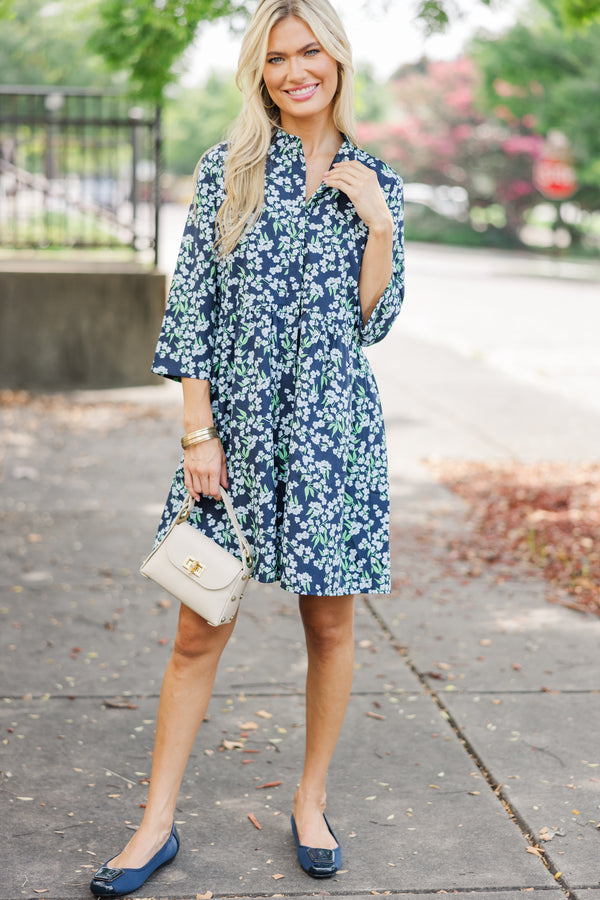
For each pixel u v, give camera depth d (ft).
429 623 13.94
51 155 35.42
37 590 14.85
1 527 17.79
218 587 7.81
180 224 114.32
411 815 9.22
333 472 7.88
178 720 8.34
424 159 134.92
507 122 124.47
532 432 26.66
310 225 7.80
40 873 8.23
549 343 44.32
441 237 134.41
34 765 9.91
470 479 21.91
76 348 30.91
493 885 8.20
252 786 9.69
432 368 36.42
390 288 8.04
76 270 31.04
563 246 133.80
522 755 10.28
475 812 9.29
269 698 11.53
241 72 7.83
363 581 8.25
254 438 7.84
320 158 8.00
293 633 13.50
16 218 31.86
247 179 7.74
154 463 22.50
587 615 14.34
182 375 7.97
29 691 11.51
